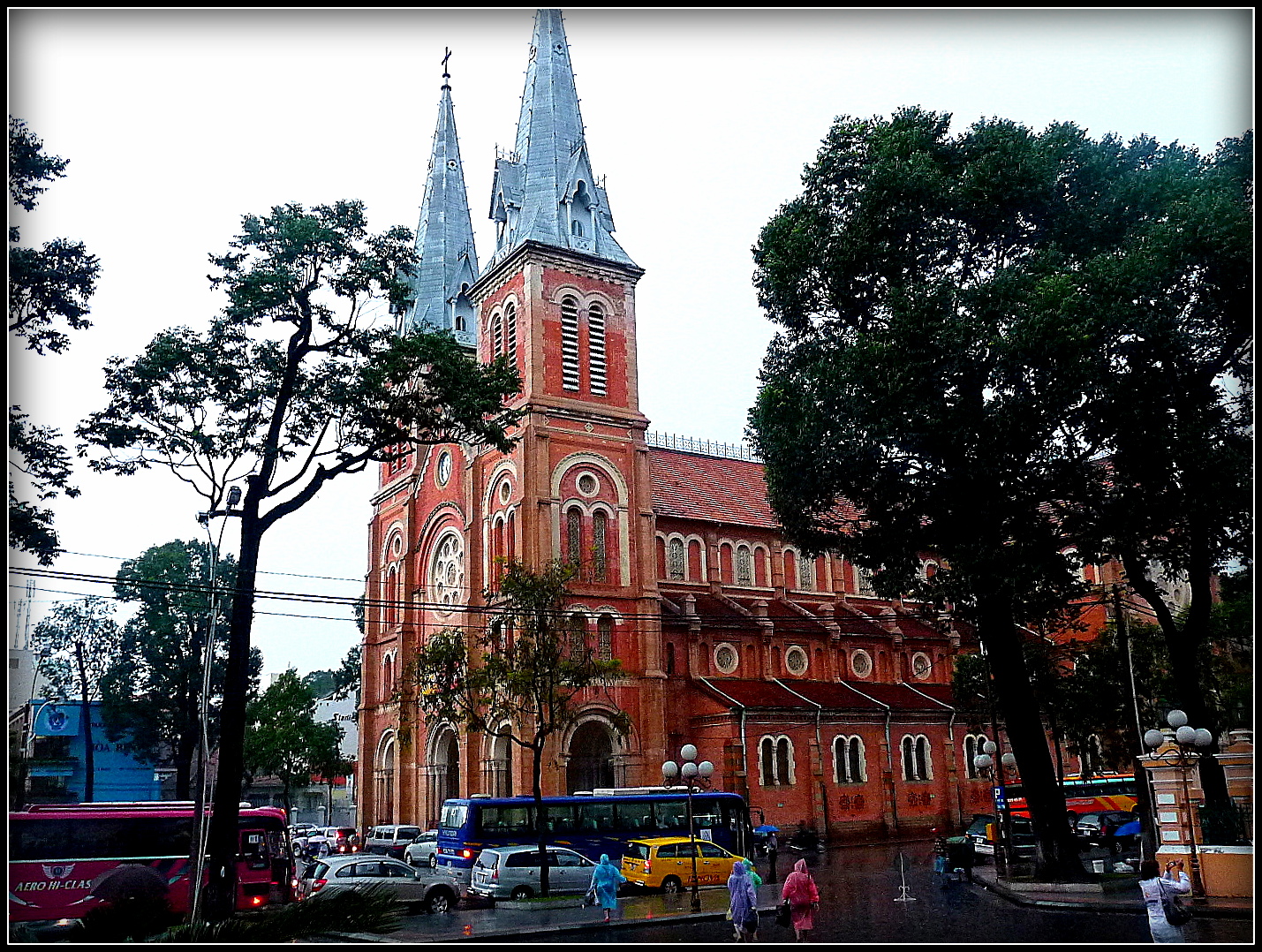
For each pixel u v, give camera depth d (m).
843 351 34.97
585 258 62.38
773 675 65.94
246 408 30.56
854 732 63.22
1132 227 33.44
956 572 33.09
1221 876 30.66
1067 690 47.38
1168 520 32.91
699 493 72.12
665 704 58.78
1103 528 33.06
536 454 57.62
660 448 76.25
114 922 15.14
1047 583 33.59
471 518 61.44
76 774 82.31
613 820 45.41
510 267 62.62
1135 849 50.31
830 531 40.72
